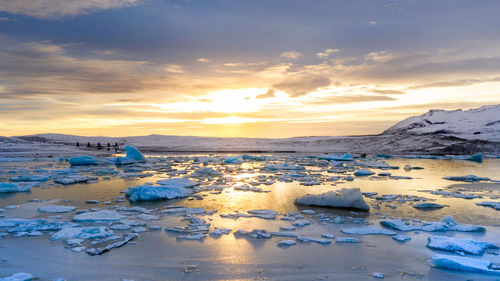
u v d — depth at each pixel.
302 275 6.81
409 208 13.08
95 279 6.55
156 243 8.72
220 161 36.31
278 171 26.88
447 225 9.96
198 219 11.11
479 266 6.90
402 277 6.69
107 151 57.62
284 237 9.31
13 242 8.65
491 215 11.91
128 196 15.21
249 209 12.87
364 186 18.62
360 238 9.23
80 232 9.27
